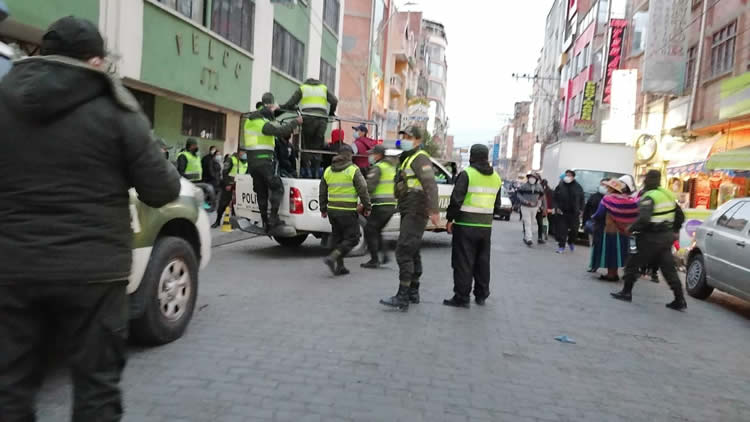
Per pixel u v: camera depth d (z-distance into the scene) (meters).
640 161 25.14
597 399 4.30
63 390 3.82
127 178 2.50
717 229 8.81
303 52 24.69
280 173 10.20
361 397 4.00
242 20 18.22
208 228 5.56
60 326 2.44
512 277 9.54
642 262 8.09
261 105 9.77
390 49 48.69
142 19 13.04
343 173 8.34
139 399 3.75
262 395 3.93
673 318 7.35
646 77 21.91
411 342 5.37
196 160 12.50
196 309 6.09
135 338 4.74
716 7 19.23
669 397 4.47
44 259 2.23
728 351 5.95
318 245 11.69
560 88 50.56
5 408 2.29
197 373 4.26
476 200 6.88
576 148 19.25
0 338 2.28
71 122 2.29
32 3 10.11
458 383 4.41
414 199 6.57
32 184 2.25
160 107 15.46
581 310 7.36
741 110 15.98
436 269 9.77
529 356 5.23
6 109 2.26
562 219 13.70
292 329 5.53
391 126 45.34
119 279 2.43
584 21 40.75
